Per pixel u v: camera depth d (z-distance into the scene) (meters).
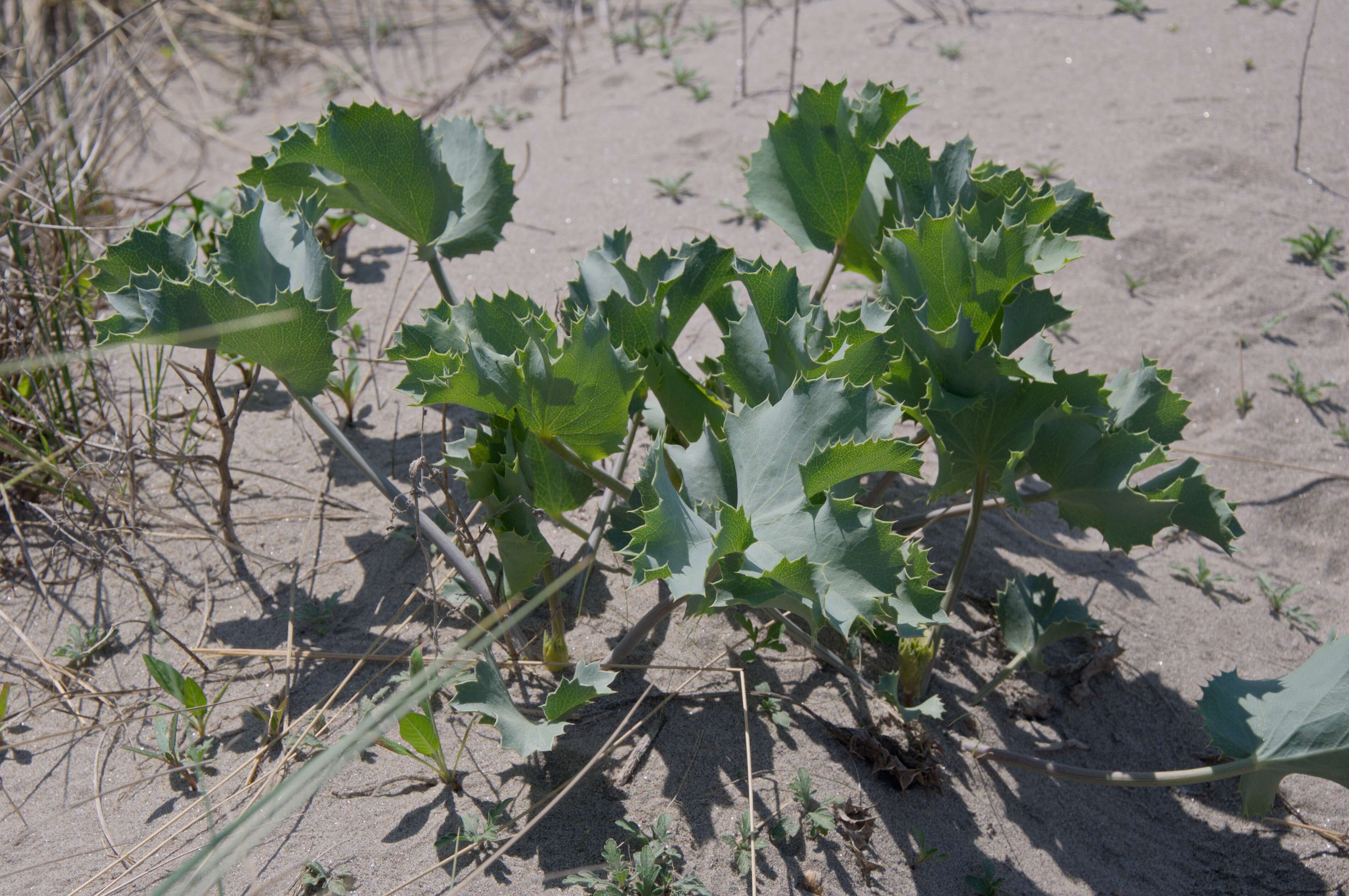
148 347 0.76
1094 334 0.80
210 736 0.57
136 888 0.52
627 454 0.65
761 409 0.54
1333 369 0.78
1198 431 0.75
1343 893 0.56
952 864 0.55
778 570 0.49
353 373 0.70
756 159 0.65
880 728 0.57
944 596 0.51
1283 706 0.55
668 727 0.57
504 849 0.51
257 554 0.64
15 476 0.63
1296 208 0.90
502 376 0.54
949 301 0.55
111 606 0.62
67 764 0.56
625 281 0.61
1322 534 0.70
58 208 0.80
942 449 0.55
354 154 0.62
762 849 0.54
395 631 0.61
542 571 0.57
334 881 0.52
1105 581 0.67
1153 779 0.56
